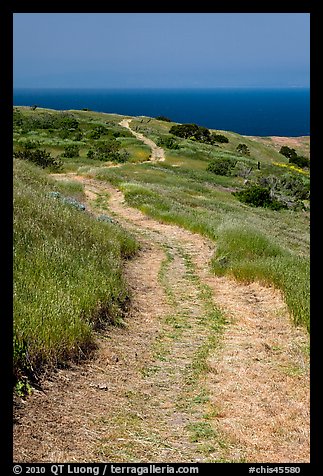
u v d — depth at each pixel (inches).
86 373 240.8
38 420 190.1
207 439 193.9
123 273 443.2
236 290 420.8
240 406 221.6
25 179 736.3
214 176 1978.3
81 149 2183.8
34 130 2598.4
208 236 652.7
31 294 272.4
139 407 217.3
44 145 2178.9
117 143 2324.1
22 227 385.7
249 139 4133.9
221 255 507.2
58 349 241.0
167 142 2529.5
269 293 401.4
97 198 968.9
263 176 2178.9
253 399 228.4
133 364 262.4
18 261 317.1
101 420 201.0
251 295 403.5
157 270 490.3
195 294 412.5
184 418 210.8
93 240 463.5
